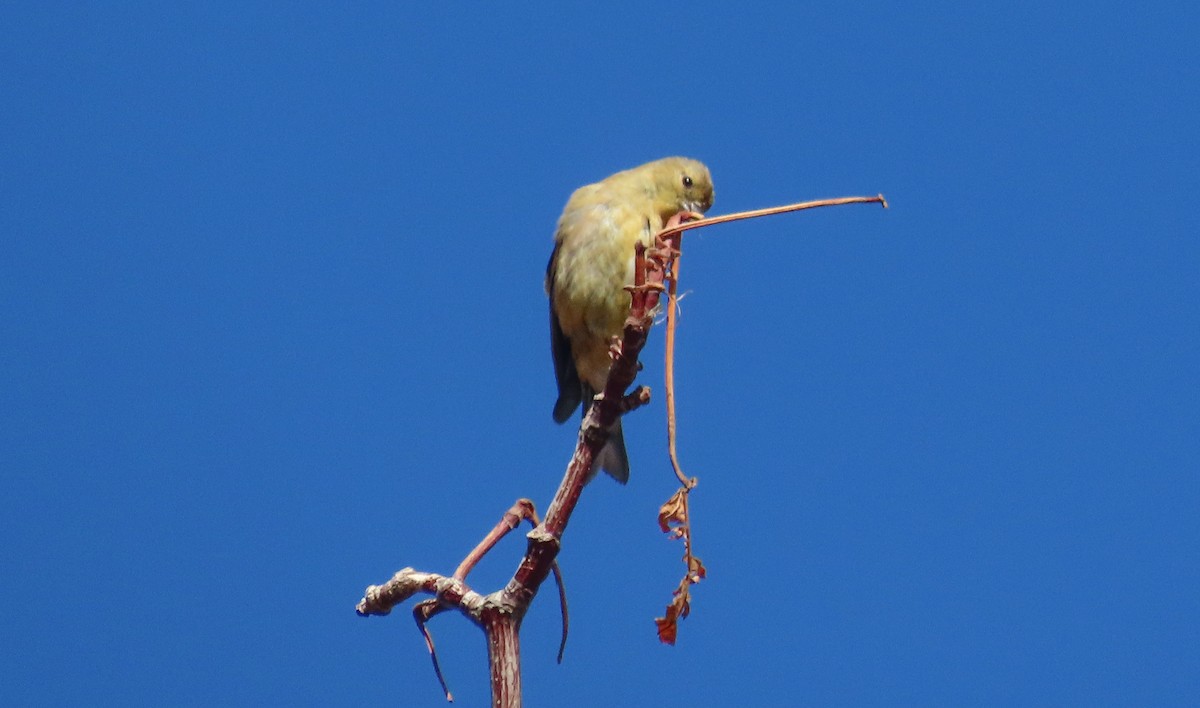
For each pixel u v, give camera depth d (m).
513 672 6.16
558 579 6.40
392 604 6.66
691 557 6.13
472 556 6.56
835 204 6.67
